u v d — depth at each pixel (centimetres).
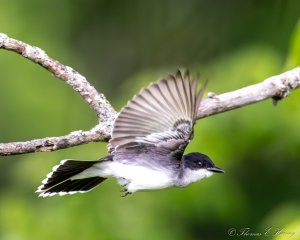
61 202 1162
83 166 699
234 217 1280
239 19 1365
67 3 1464
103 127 737
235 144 1174
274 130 1179
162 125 661
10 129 1392
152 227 1153
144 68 1451
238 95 824
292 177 1290
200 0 1418
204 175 768
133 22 1470
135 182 696
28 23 1429
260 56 1186
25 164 1247
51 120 1400
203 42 1387
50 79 1416
